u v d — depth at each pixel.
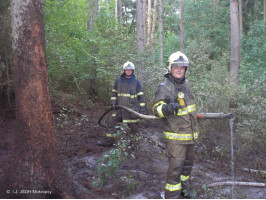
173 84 3.04
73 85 9.74
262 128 4.95
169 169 3.05
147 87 7.35
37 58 2.88
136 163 4.46
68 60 8.05
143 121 6.97
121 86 5.02
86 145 5.18
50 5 7.69
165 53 17.92
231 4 6.53
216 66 7.04
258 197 3.42
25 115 2.86
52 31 7.22
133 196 3.29
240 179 3.99
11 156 4.25
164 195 3.27
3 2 5.61
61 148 4.84
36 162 2.88
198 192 3.46
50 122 3.00
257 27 12.34
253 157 4.86
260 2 17.02
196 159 4.77
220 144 5.21
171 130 3.02
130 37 8.50
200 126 5.60
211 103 5.62
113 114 5.19
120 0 16.39
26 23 2.82
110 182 3.63
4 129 5.55
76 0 10.11
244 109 5.23
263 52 11.27
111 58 8.02
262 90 5.80
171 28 24.34
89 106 8.40
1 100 6.78
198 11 17.25
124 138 5.00
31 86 2.85
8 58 6.00
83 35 9.15
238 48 6.54
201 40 13.30
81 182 3.54
